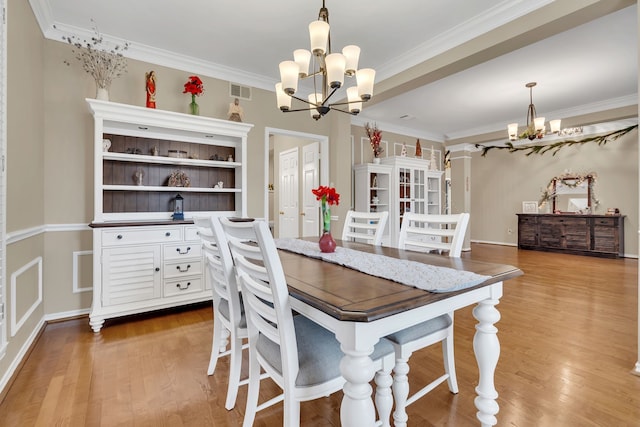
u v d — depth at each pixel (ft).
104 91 9.04
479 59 9.48
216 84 11.83
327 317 3.38
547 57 11.25
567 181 21.43
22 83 7.04
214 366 6.28
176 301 9.62
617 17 8.86
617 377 6.08
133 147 10.37
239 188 11.73
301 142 17.15
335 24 9.09
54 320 9.12
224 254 4.89
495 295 4.47
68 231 9.34
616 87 13.98
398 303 3.21
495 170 25.40
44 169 8.89
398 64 11.28
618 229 18.62
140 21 8.95
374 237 7.57
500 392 5.62
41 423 4.90
